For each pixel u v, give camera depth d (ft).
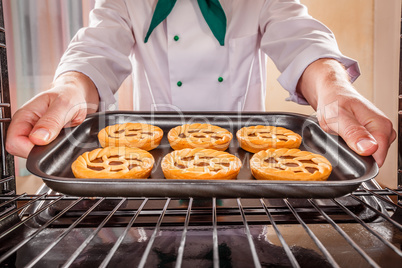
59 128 2.53
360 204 2.23
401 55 2.55
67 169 2.90
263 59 5.69
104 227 1.97
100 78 3.82
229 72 5.06
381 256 1.65
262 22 5.07
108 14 4.87
